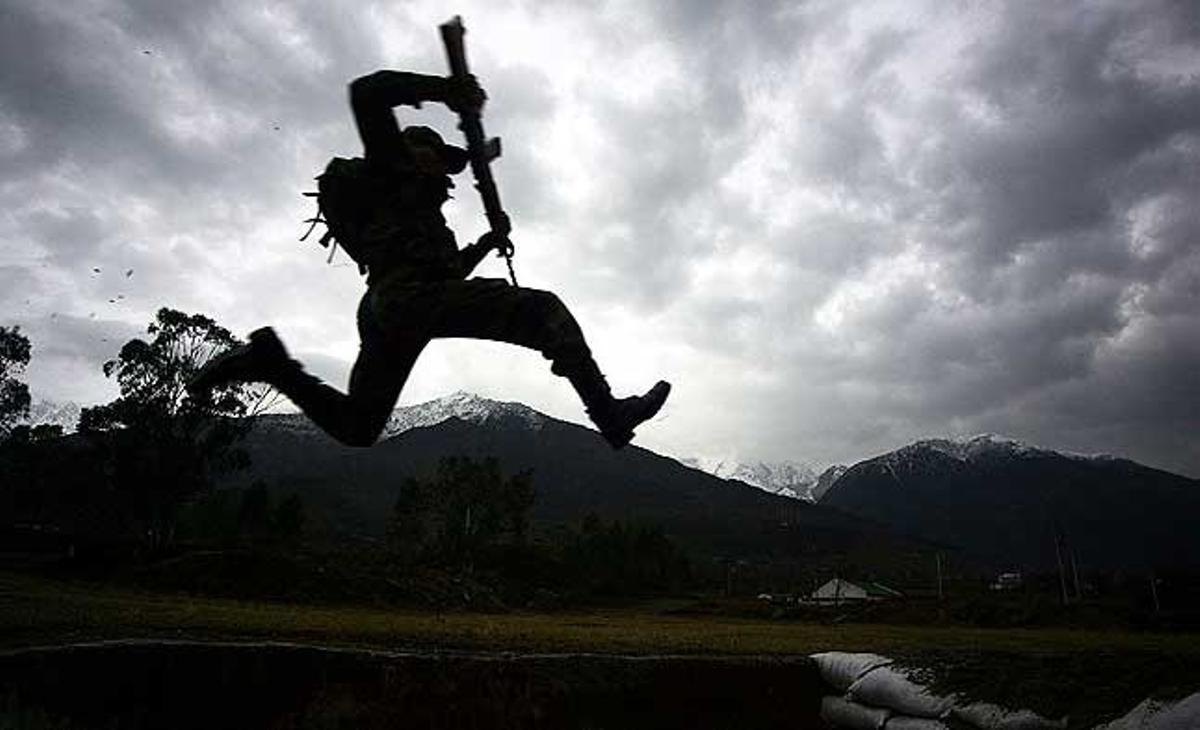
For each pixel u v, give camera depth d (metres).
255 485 56.97
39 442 48.09
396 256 3.14
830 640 12.89
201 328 43.94
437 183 3.25
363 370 3.19
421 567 41.75
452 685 6.89
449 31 3.12
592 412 3.04
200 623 8.98
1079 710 5.13
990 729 5.40
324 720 6.56
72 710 6.18
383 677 6.85
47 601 12.70
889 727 6.32
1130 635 24.31
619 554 71.19
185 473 43.41
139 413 42.50
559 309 3.06
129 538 45.56
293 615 14.03
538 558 60.28
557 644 8.47
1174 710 4.41
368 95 3.04
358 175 3.24
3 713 5.55
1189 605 48.25
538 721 6.82
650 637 10.78
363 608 28.44
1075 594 63.56
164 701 6.52
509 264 3.37
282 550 40.28
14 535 45.56
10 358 49.47
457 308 3.03
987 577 119.69
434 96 3.12
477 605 35.75
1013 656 6.46
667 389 3.15
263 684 6.75
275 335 3.09
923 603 42.50
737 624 25.75
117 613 10.02
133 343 43.00
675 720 7.11
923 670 6.53
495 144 3.29
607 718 7.00
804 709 7.41
